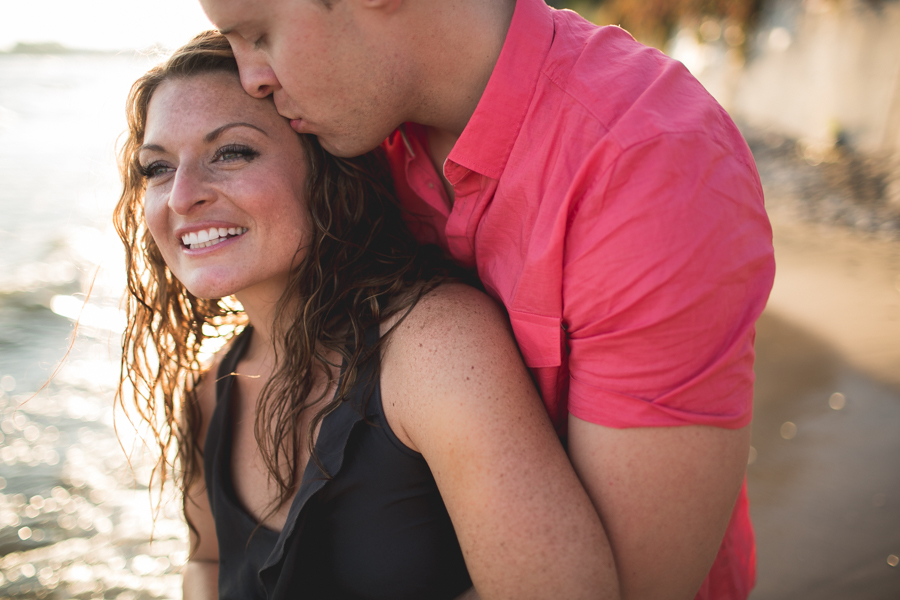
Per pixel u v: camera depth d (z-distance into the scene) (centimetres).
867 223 700
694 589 113
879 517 262
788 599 221
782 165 956
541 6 118
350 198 137
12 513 352
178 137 128
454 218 131
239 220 129
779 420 347
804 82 1036
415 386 117
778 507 273
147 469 397
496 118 114
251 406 152
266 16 109
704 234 99
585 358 109
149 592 293
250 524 141
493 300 130
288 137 132
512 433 110
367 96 114
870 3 888
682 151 100
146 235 163
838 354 417
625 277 100
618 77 109
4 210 1175
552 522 104
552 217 107
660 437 103
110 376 541
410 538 127
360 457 125
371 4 106
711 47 1371
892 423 335
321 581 132
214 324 176
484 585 109
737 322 103
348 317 133
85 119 2484
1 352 589
